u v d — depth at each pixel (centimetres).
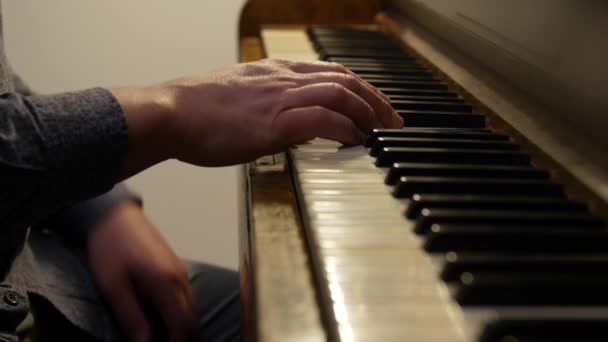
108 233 102
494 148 72
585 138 64
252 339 52
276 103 71
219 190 204
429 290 45
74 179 65
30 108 64
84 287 99
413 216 57
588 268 46
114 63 195
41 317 93
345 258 49
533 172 65
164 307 100
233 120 70
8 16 189
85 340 96
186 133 69
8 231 66
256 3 145
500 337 39
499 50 86
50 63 193
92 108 65
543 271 46
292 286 48
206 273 117
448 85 98
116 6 191
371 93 78
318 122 71
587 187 59
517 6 81
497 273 46
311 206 58
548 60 72
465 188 61
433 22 117
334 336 41
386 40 127
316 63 79
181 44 195
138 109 66
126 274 100
